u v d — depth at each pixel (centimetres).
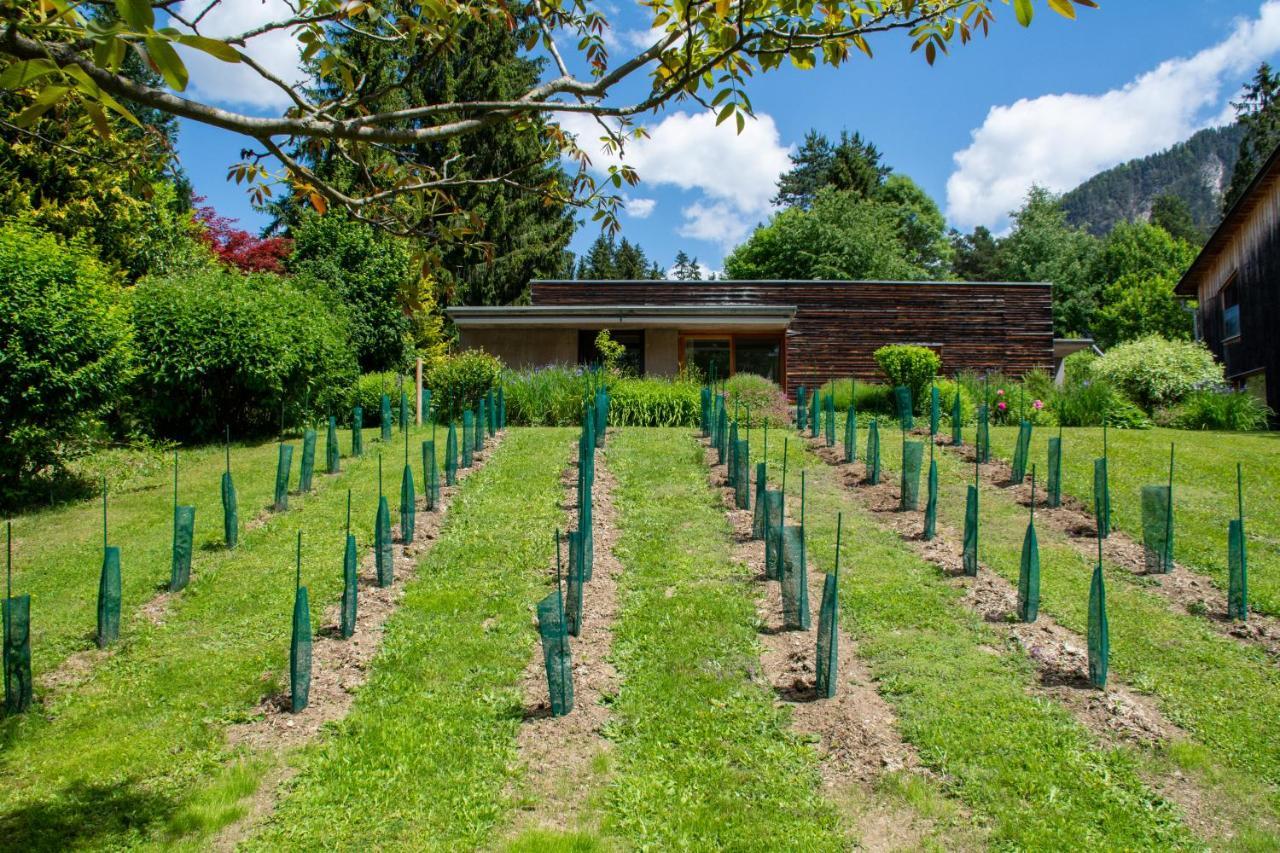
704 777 422
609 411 1340
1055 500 832
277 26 262
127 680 520
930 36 289
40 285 886
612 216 353
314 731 466
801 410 1309
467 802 404
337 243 1972
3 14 195
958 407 1126
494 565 705
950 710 469
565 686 480
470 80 2778
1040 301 2111
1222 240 2098
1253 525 771
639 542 754
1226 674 505
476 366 1430
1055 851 363
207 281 1322
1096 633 488
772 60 292
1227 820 382
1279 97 3356
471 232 337
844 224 3741
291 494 918
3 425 866
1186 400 1537
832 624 486
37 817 390
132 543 761
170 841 376
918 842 373
